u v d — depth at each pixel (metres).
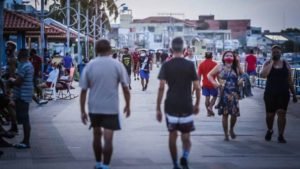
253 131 17.22
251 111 23.73
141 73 36.94
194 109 11.02
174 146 10.78
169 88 10.77
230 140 15.35
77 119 19.98
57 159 12.34
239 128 17.91
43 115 21.31
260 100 29.80
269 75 14.95
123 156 12.77
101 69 10.41
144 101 28.08
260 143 14.85
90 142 14.73
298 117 21.62
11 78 15.62
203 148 13.97
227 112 15.16
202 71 21.34
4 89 15.70
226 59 15.15
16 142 14.70
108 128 10.43
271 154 13.18
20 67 13.55
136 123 18.88
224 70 15.20
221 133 16.67
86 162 11.99
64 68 39.22
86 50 63.53
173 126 10.70
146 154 13.05
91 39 77.06
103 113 10.36
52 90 28.62
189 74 10.72
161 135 16.09
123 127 17.80
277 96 14.84
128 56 37.78
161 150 13.60
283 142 14.98
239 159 12.50
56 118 20.28
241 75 15.41
